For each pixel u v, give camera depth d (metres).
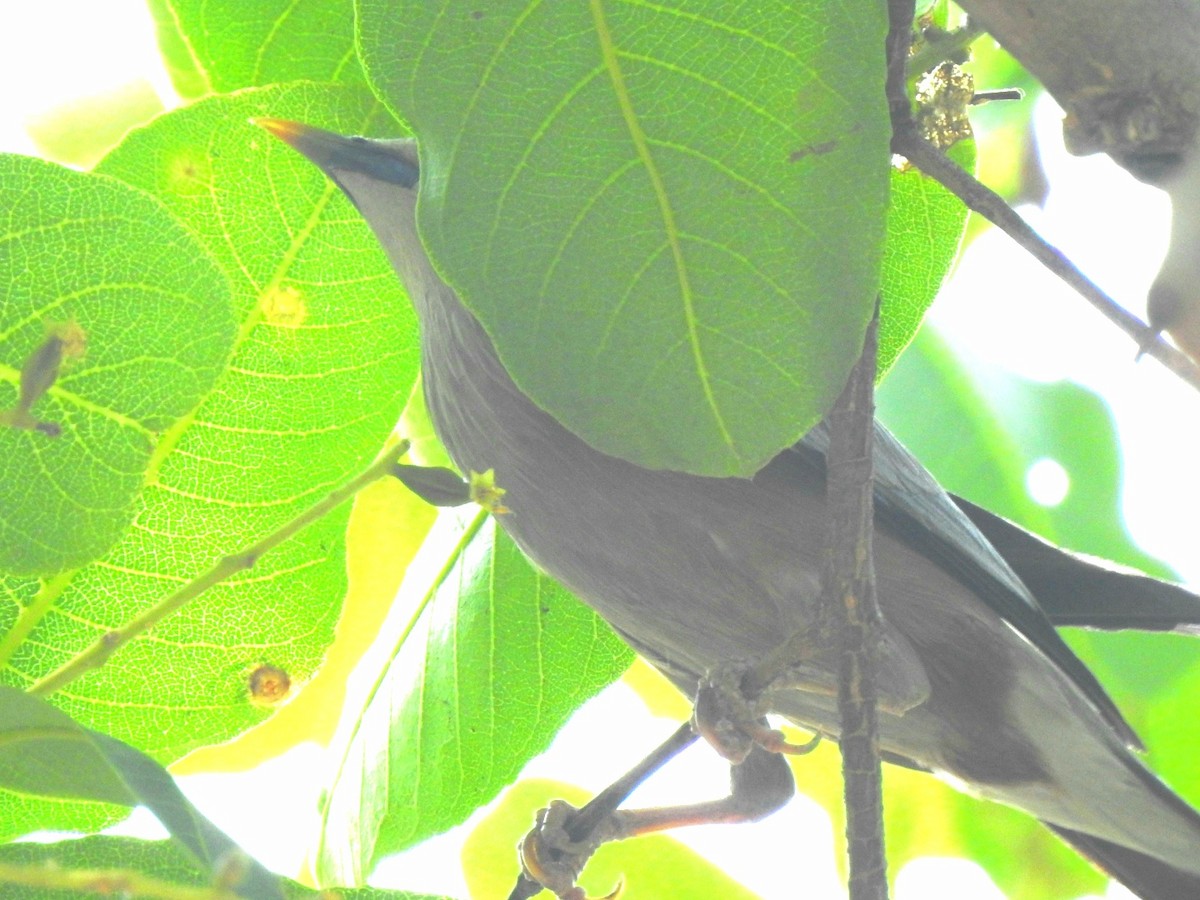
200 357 5.50
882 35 4.65
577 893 8.02
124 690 6.35
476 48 4.70
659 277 4.84
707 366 4.90
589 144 4.74
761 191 4.75
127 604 6.24
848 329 4.83
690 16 4.63
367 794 8.06
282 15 7.06
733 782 8.69
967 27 6.61
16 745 4.65
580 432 4.96
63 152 8.76
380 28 4.71
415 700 8.12
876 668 5.86
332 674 8.89
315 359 6.49
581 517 7.70
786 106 4.69
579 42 4.68
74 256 5.35
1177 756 10.51
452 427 7.97
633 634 8.23
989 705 8.31
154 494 6.25
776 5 4.62
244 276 6.46
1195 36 4.49
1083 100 4.65
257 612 6.41
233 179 6.46
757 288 4.82
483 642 8.22
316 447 6.45
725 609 7.83
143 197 5.35
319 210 6.49
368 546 8.85
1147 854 8.47
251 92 6.47
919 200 7.23
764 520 7.65
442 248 4.78
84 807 6.23
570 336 4.88
